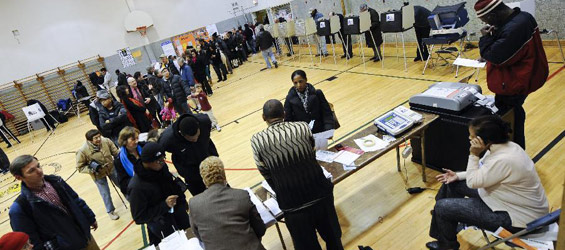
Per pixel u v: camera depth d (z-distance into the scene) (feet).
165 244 7.14
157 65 30.99
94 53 41.55
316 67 29.19
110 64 42.63
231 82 33.35
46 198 7.43
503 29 8.28
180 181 9.04
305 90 9.97
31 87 38.37
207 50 34.32
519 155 5.97
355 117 17.13
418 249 8.27
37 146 29.76
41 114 33.01
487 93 15.78
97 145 12.32
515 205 6.07
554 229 5.78
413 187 10.60
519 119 9.57
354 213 10.21
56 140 30.22
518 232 5.83
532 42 8.30
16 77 37.73
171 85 21.53
